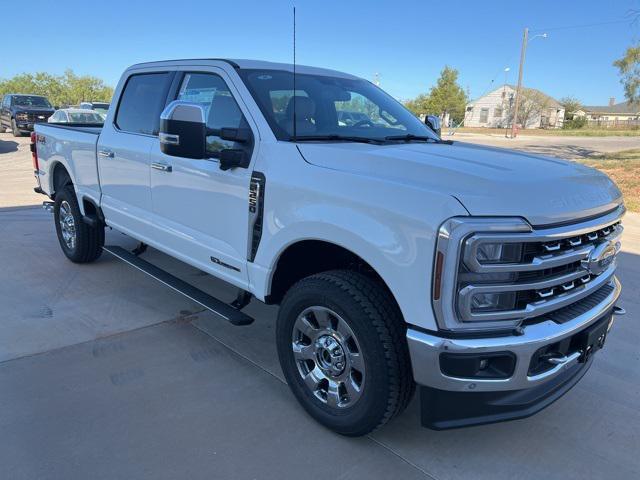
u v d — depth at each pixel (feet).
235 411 10.45
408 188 8.15
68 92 205.46
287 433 9.84
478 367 7.93
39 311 14.83
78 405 10.42
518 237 7.55
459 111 233.14
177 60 13.85
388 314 8.70
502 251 7.65
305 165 9.75
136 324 14.24
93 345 12.96
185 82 13.29
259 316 15.14
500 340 7.85
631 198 36.86
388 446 9.61
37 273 17.94
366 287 8.88
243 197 10.87
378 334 8.63
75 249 18.30
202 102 12.60
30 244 21.50
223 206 11.49
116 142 15.29
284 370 10.51
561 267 8.46
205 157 11.55
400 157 9.20
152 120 14.16
